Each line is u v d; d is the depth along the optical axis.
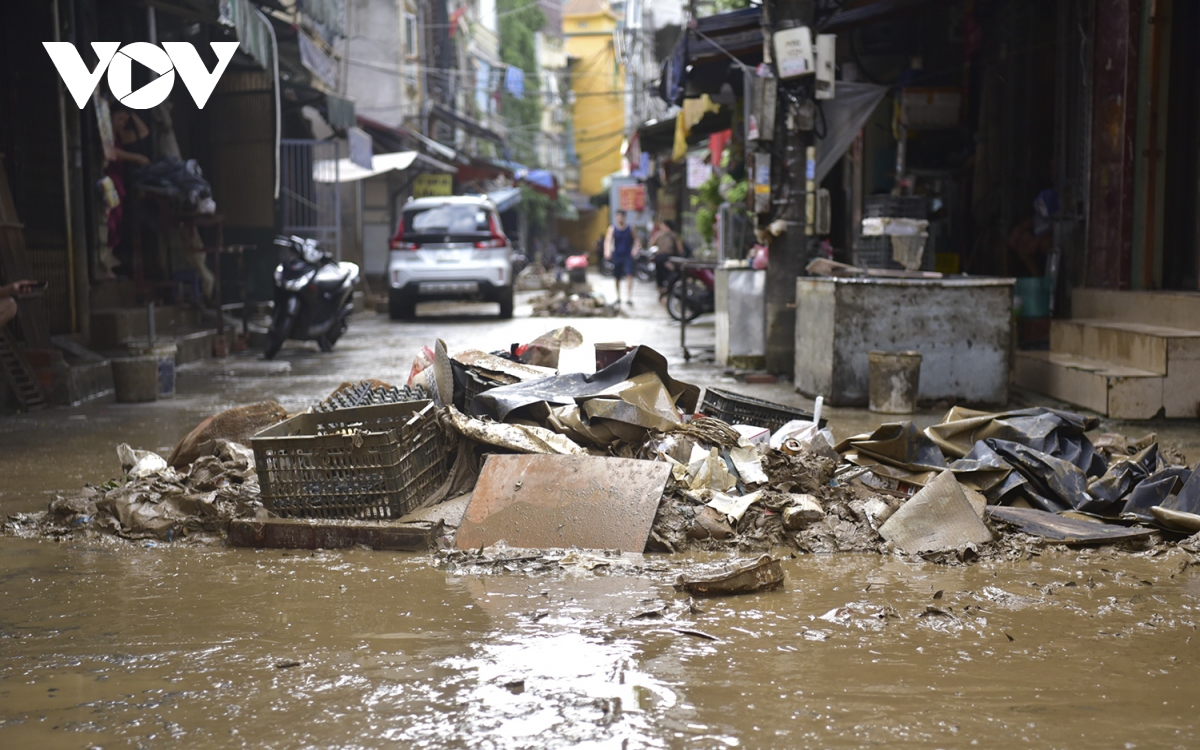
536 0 63.38
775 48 9.73
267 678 3.00
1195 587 3.96
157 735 2.63
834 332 8.42
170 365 9.39
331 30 20.97
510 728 2.65
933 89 12.53
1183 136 9.12
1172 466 5.36
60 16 10.78
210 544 4.62
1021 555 4.39
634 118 34.09
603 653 3.18
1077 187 10.14
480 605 3.68
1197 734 2.62
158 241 14.25
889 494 4.99
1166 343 7.65
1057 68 10.62
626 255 21.31
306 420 5.19
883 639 3.33
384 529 4.47
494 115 56.34
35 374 8.77
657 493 4.55
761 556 3.91
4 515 5.12
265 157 16.30
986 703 2.81
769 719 2.70
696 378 10.24
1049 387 8.83
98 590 3.92
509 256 19.05
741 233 14.20
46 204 10.54
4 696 2.90
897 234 9.33
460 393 5.80
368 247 29.47
